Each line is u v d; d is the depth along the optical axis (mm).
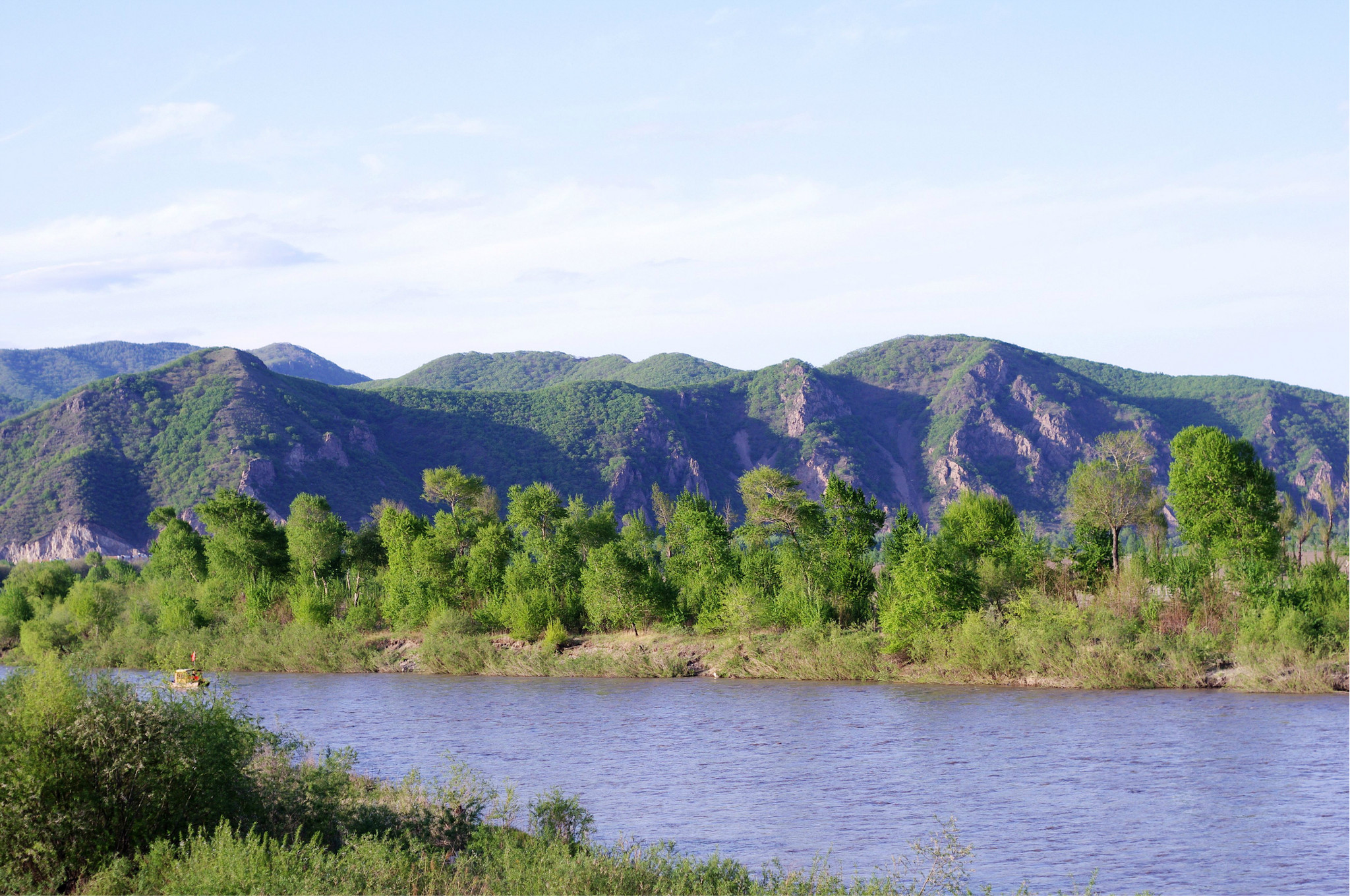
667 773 34594
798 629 65500
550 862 17641
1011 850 24547
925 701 50719
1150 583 61000
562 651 72750
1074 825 26766
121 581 128625
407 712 50906
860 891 18203
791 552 72188
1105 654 54125
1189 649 53344
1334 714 42750
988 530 66000
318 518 102812
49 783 16078
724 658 66062
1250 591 56656
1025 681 55594
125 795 16656
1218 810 27953
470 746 40281
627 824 27562
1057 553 65625
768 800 30297
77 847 15984
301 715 49875
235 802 18188
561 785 32531
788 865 23094
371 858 16250
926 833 26234
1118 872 22656
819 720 45875
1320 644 51594
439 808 21422
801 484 71938
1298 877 22094
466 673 71875
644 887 16844
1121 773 32969
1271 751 35562
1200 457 62562
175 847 16375
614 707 51938
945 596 60156
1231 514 61062
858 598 67625
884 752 37719
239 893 13633
